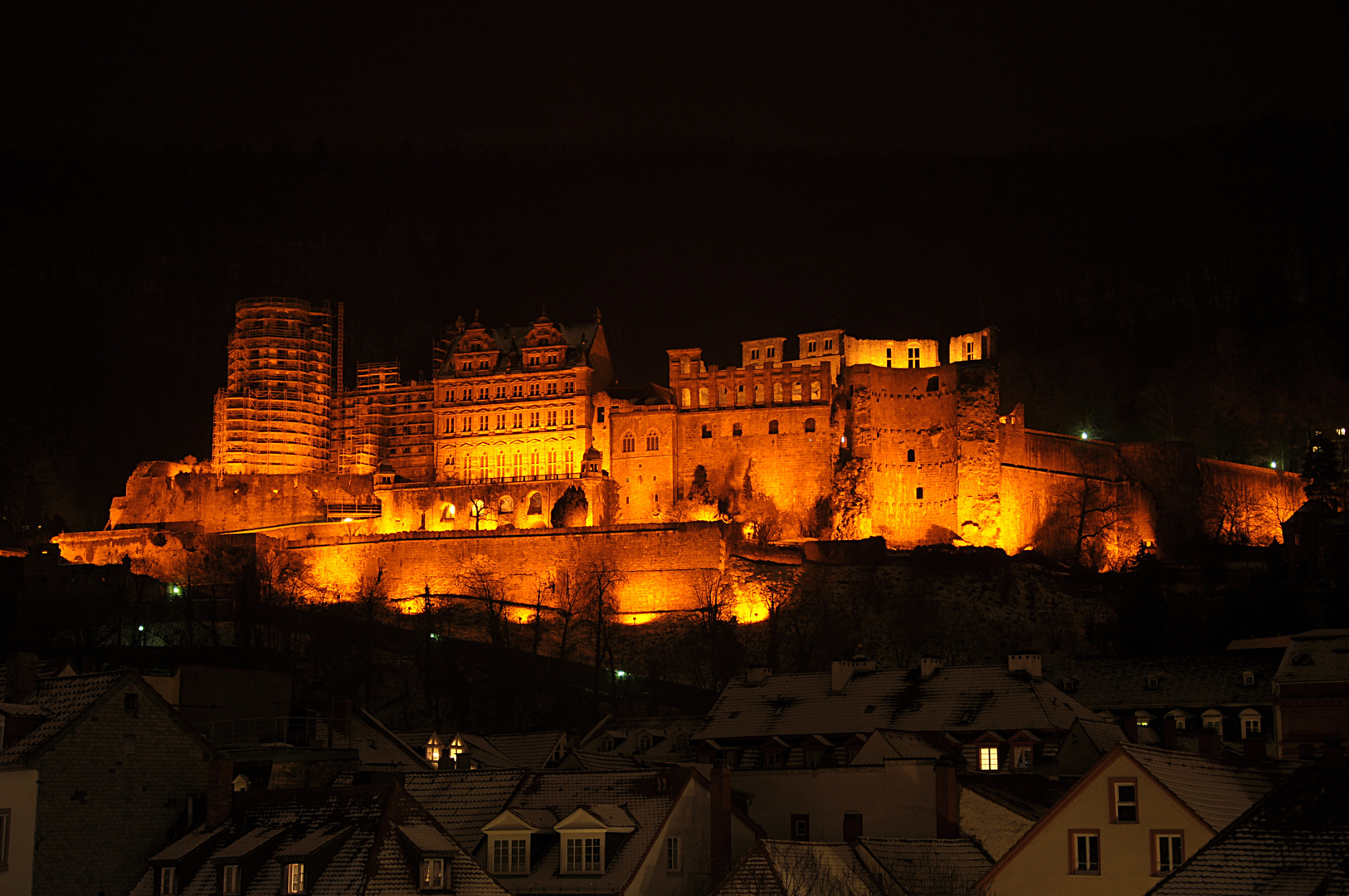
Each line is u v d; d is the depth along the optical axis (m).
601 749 119.56
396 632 191.88
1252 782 71.44
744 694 110.94
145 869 76.00
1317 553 199.38
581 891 76.94
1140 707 114.25
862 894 71.25
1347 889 54.84
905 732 100.69
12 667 78.75
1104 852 67.12
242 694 97.44
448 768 100.75
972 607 193.75
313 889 70.44
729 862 81.31
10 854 72.69
